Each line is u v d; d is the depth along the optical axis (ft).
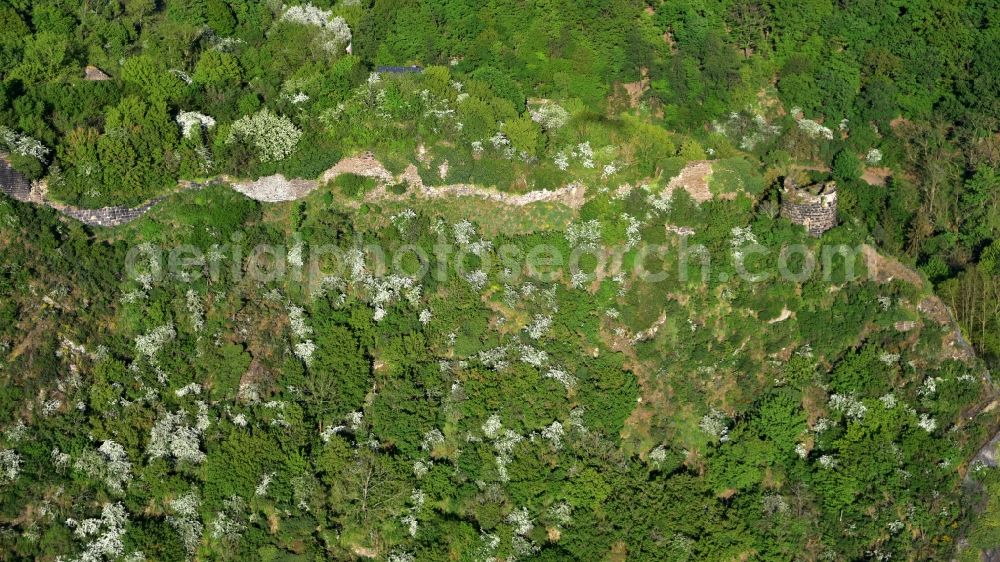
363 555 238.07
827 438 263.29
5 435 231.71
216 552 233.35
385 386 253.03
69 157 264.52
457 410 251.60
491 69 309.42
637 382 265.95
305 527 235.20
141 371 245.45
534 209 282.77
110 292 254.88
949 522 256.52
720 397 267.39
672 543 243.60
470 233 277.03
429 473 244.01
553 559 236.84
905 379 272.51
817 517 254.27
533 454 247.91
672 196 284.00
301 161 277.44
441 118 285.43
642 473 252.01
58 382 240.12
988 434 269.23
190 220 266.77
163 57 303.07
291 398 249.14
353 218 277.44
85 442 235.81
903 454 261.44
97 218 263.49
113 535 227.61
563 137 291.58
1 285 245.45
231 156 274.57
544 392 254.68
